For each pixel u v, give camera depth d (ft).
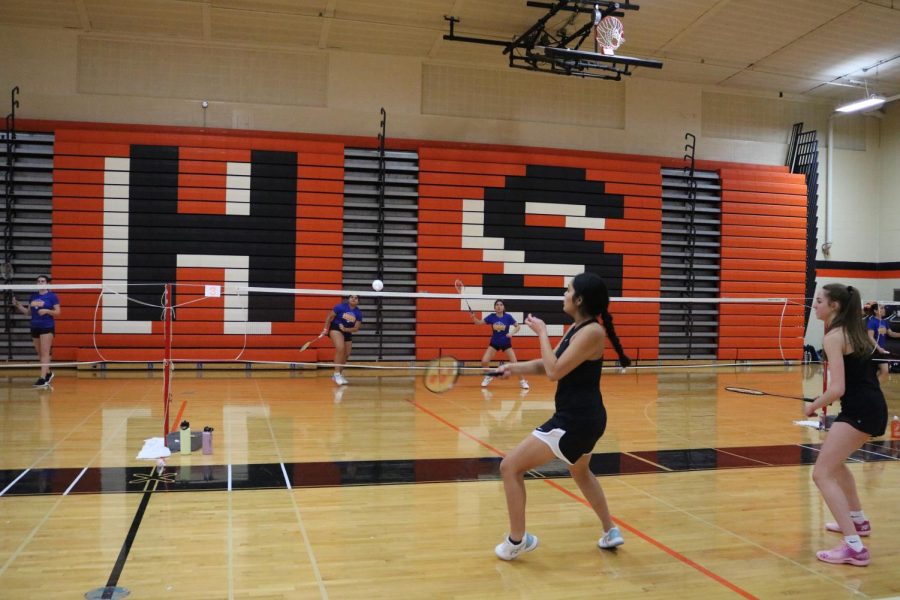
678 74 47.78
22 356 38.78
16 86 39.58
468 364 43.93
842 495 12.53
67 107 40.04
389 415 27.27
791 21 39.60
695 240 48.65
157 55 41.22
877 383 12.99
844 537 12.33
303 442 21.80
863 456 21.24
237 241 40.93
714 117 50.19
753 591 10.96
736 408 30.09
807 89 50.47
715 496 16.52
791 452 21.42
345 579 11.12
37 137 38.88
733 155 50.47
